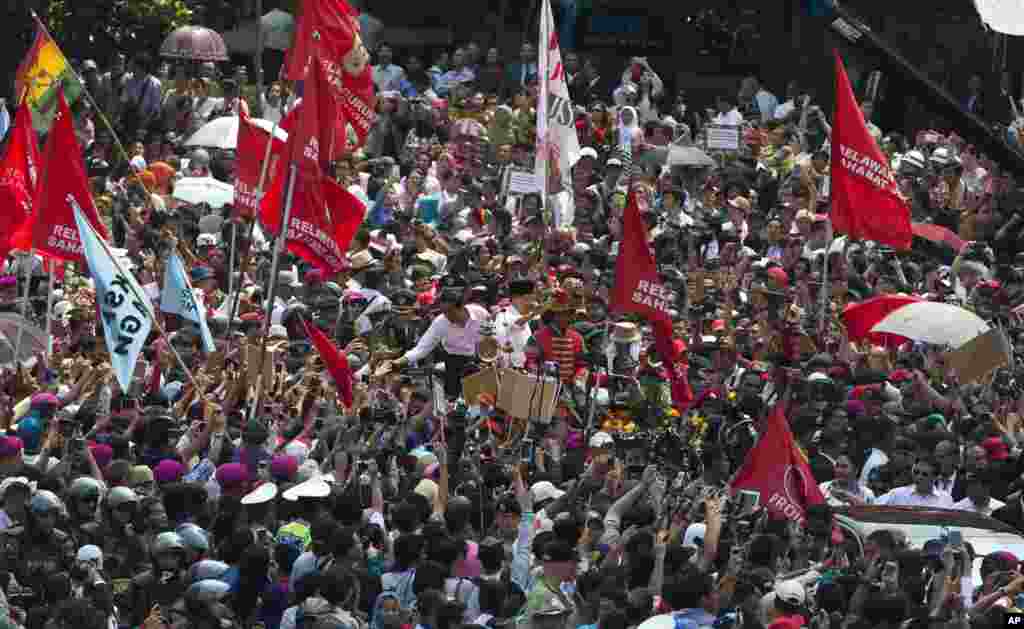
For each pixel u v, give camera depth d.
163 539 35.34
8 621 33.78
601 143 83.00
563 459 45.66
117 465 40.94
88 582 35.53
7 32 96.56
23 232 53.31
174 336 52.91
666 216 73.12
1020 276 66.50
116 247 67.38
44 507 36.97
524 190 72.69
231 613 34.03
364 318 57.59
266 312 48.66
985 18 66.62
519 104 81.50
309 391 48.56
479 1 107.88
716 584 35.09
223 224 67.25
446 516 37.75
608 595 33.53
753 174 81.75
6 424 46.12
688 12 104.44
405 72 95.06
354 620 33.12
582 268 63.03
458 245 68.69
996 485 46.25
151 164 76.81
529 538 37.72
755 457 39.88
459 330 53.00
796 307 59.97
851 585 35.66
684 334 58.75
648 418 48.56
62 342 56.00
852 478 45.72
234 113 82.62
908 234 57.69
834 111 57.69
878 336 57.88
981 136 50.97
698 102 103.88
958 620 33.50
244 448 43.00
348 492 39.03
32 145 53.69
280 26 99.88
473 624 31.84
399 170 79.00
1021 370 55.16
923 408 50.97
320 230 51.34
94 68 84.69
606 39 104.38
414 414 46.50
